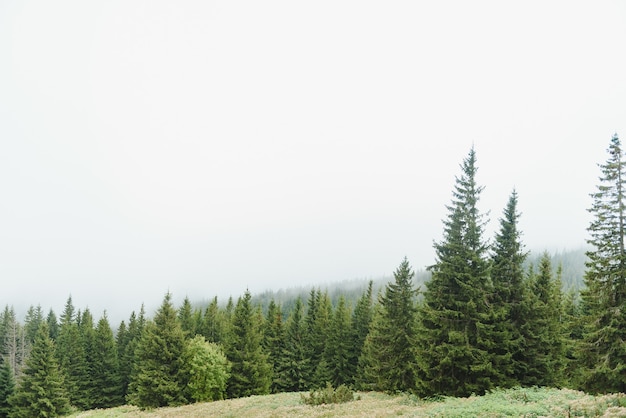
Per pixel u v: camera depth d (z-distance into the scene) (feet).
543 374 86.63
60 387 164.04
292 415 77.15
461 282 82.64
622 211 76.23
